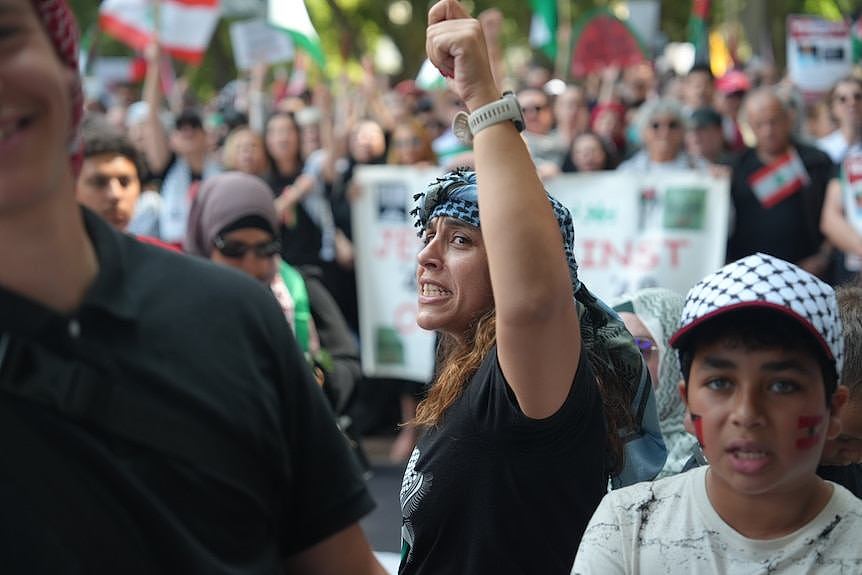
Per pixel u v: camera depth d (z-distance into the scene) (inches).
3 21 66.1
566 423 101.4
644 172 334.0
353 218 371.9
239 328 74.2
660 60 737.0
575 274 116.0
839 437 115.0
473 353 109.3
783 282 85.6
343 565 80.5
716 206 328.8
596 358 114.4
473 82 101.0
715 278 87.6
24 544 66.2
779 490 85.3
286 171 381.7
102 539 67.2
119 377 69.1
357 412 378.3
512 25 1092.5
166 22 458.0
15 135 66.2
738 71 574.2
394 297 370.3
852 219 324.5
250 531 73.0
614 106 447.8
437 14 104.0
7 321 67.1
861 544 84.7
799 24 478.6
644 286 332.5
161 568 68.6
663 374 142.3
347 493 79.9
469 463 104.7
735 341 84.8
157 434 69.2
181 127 351.6
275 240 194.5
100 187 205.6
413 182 365.7
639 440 118.6
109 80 695.7
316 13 1074.7
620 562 88.7
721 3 905.5
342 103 480.7
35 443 66.8
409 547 112.0
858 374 114.2
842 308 118.0
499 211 98.0
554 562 105.8
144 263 73.4
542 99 391.2
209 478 70.6
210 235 192.2
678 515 88.6
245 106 641.0
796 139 341.4
